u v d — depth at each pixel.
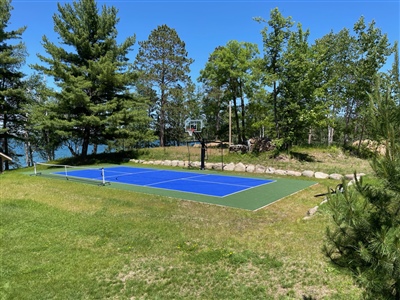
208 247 5.70
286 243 5.68
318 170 15.66
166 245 5.85
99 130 23.61
